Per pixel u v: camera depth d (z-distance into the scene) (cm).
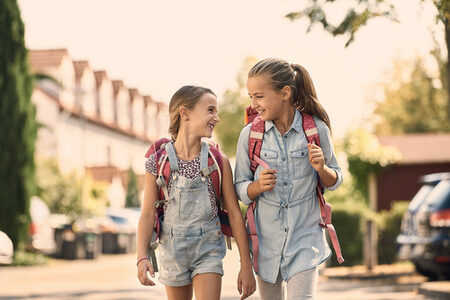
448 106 797
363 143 2050
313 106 421
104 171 4494
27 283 1380
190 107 421
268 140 420
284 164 417
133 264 2097
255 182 408
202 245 418
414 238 1153
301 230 415
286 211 416
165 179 420
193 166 420
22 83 2078
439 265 1106
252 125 425
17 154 2061
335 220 1523
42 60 4009
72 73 4222
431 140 2341
